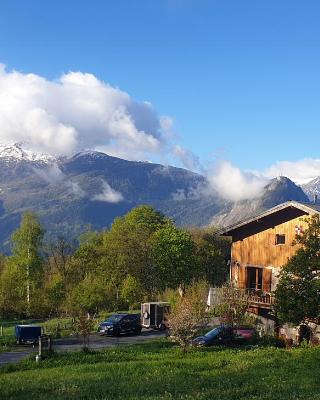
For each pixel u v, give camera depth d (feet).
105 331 164.76
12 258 266.16
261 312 153.89
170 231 292.20
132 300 253.24
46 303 240.53
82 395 69.10
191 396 63.57
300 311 110.83
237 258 166.91
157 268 281.74
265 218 159.22
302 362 91.66
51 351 113.60
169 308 180.24
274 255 155.84
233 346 126.11
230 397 63.26
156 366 93.20
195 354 109.81
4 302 256.11
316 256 114.21
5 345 150.51
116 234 300.61
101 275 266.57
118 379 81.05
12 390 74.84
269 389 67.87
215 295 166.30
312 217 118.73
